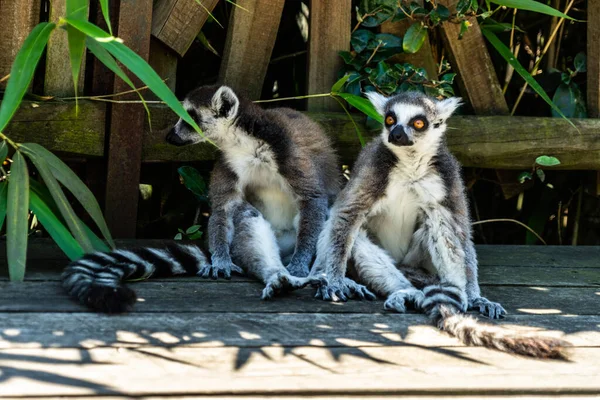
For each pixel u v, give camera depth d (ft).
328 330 8.57
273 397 7.97
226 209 9.68
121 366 8.10
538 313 8.95
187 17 9.94
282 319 8.68
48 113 9.64
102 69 9.84
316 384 8.03
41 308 8.62
